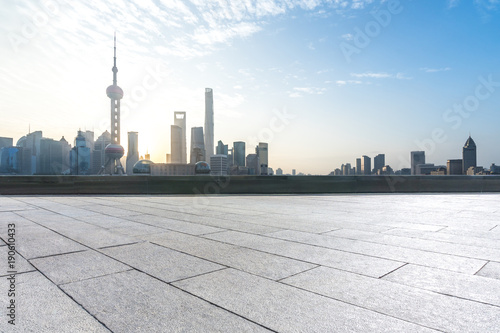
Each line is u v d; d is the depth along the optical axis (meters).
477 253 4.88
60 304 3.01
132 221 7.83
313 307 2.98
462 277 3.81
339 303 3.07
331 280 3.70
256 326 2.61
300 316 2.79
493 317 2.79
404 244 5.44
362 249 5.12
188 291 3.35
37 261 4.40
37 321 2.66
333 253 4.88
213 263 4.35
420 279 3.74
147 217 8.47
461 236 6.09
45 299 3.12
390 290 3.40
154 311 2.88
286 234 6.25
